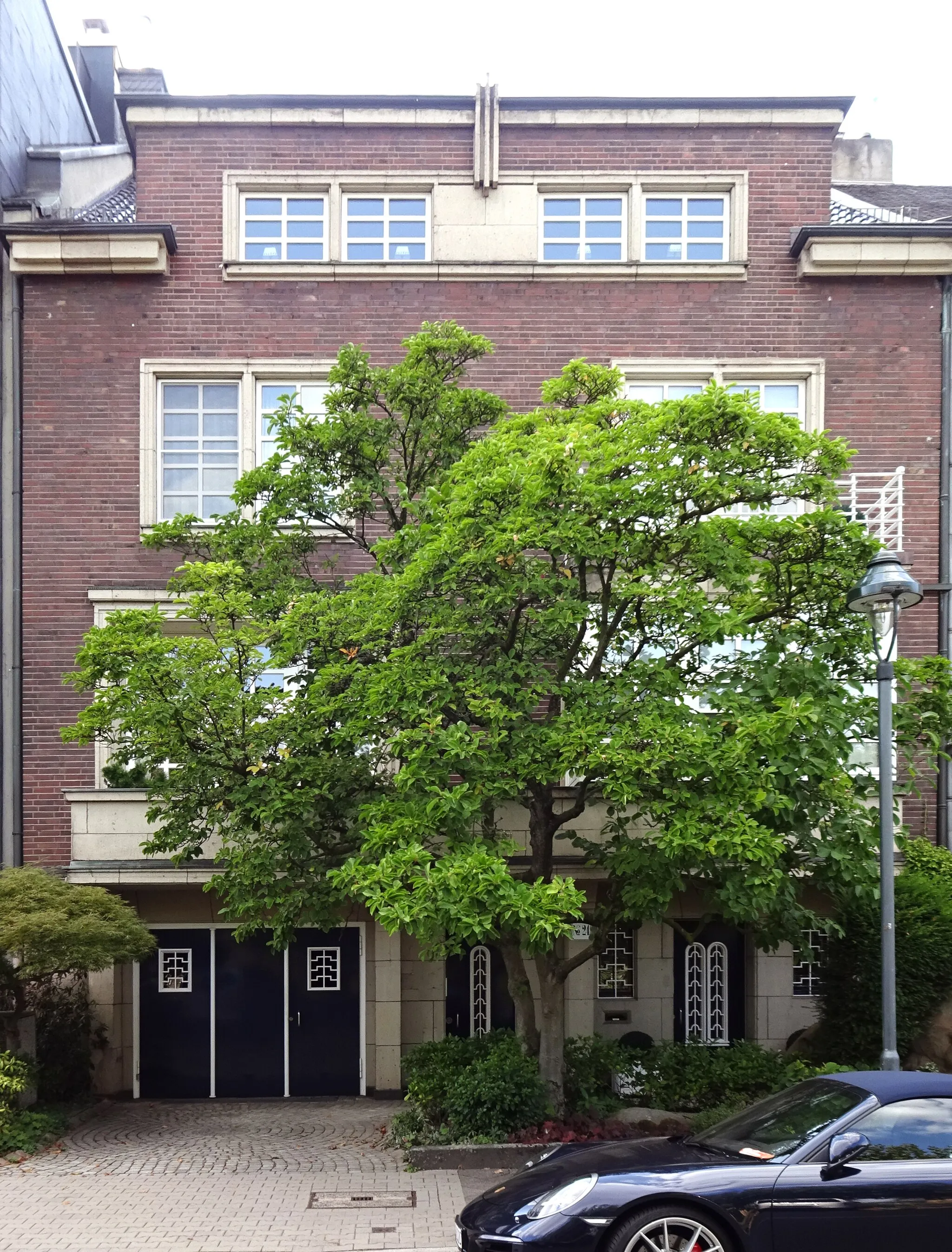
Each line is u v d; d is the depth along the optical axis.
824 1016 13.23
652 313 15.26
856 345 15.25
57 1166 10.60
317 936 15.23
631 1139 8.32
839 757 9.73
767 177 15.45
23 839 14.43
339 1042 15.09
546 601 10.47
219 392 15.27
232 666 10.86
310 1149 11.41
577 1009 14.55
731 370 15.18
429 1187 9.77
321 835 11.28
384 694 9.84
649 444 9.62
